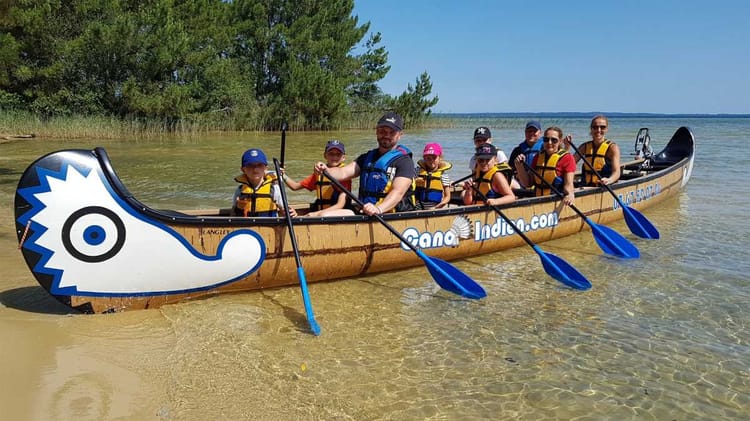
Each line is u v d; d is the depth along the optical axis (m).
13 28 21.52
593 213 6.80
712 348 3.55
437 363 3.29
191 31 26.17
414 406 2.83
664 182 8.44
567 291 4.62
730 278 4.91
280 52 31.16
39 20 21.53
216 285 4.13
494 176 5.64
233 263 4.10
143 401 2.77
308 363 3.24
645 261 5.48
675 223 7.14
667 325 3.90
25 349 3.24
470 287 4.40
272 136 24.20
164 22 23.91
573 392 3.01
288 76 29.67
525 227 5.91
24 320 3.64
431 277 4.90
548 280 4.92
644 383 3.12
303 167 12.21
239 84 28.61
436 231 5.10
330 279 4.68
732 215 7.61
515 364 3.31
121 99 23.77
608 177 7.18
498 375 3.17
